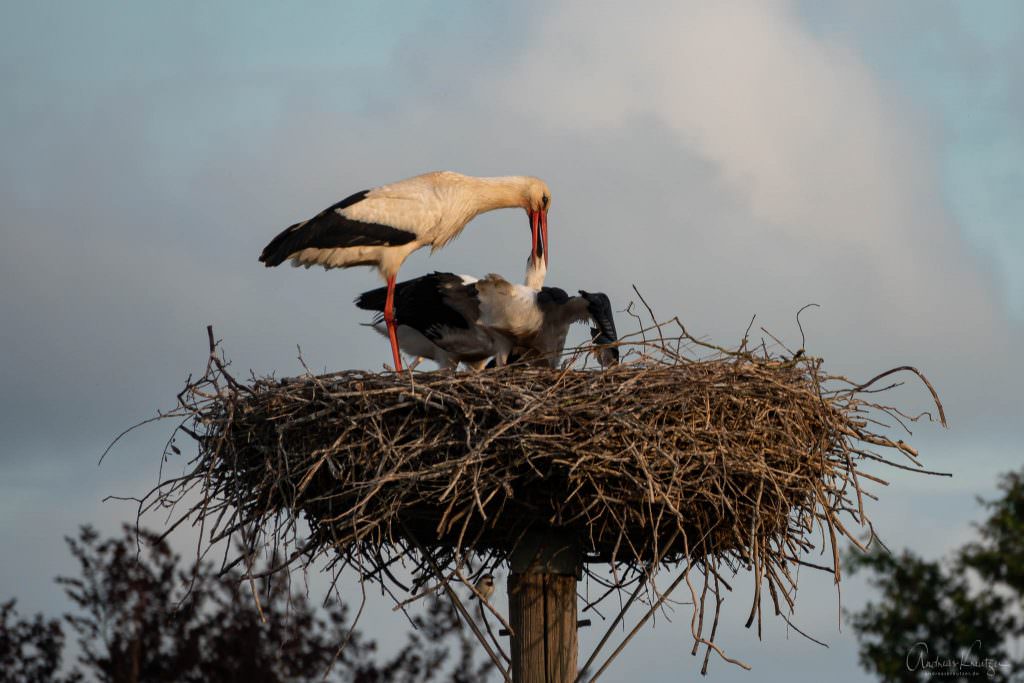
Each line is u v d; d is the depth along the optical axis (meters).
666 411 12.22
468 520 11.56
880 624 20.19
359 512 11.73
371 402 12.41
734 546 12.66
